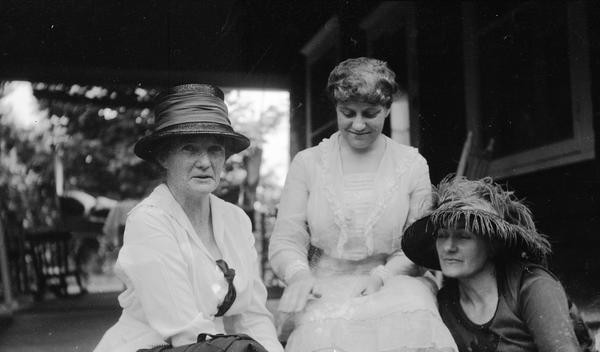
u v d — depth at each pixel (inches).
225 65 223.1
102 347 91.0
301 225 107.8
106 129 302.5
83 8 215.9
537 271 92.7
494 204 95.3
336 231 104.7
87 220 299.0
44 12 216.7
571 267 157.5
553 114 182.4
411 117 213.5
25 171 292.0
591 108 166.6
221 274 92.0
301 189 108.7
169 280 87.6
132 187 315.6
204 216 95.8
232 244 96.0
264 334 96.9
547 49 185.0
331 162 107.4
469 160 198.2
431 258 101.3
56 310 194.2
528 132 192.7
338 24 221.0
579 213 162.9
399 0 217.5
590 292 148.2
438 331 89.0
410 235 98.4
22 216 276.5
